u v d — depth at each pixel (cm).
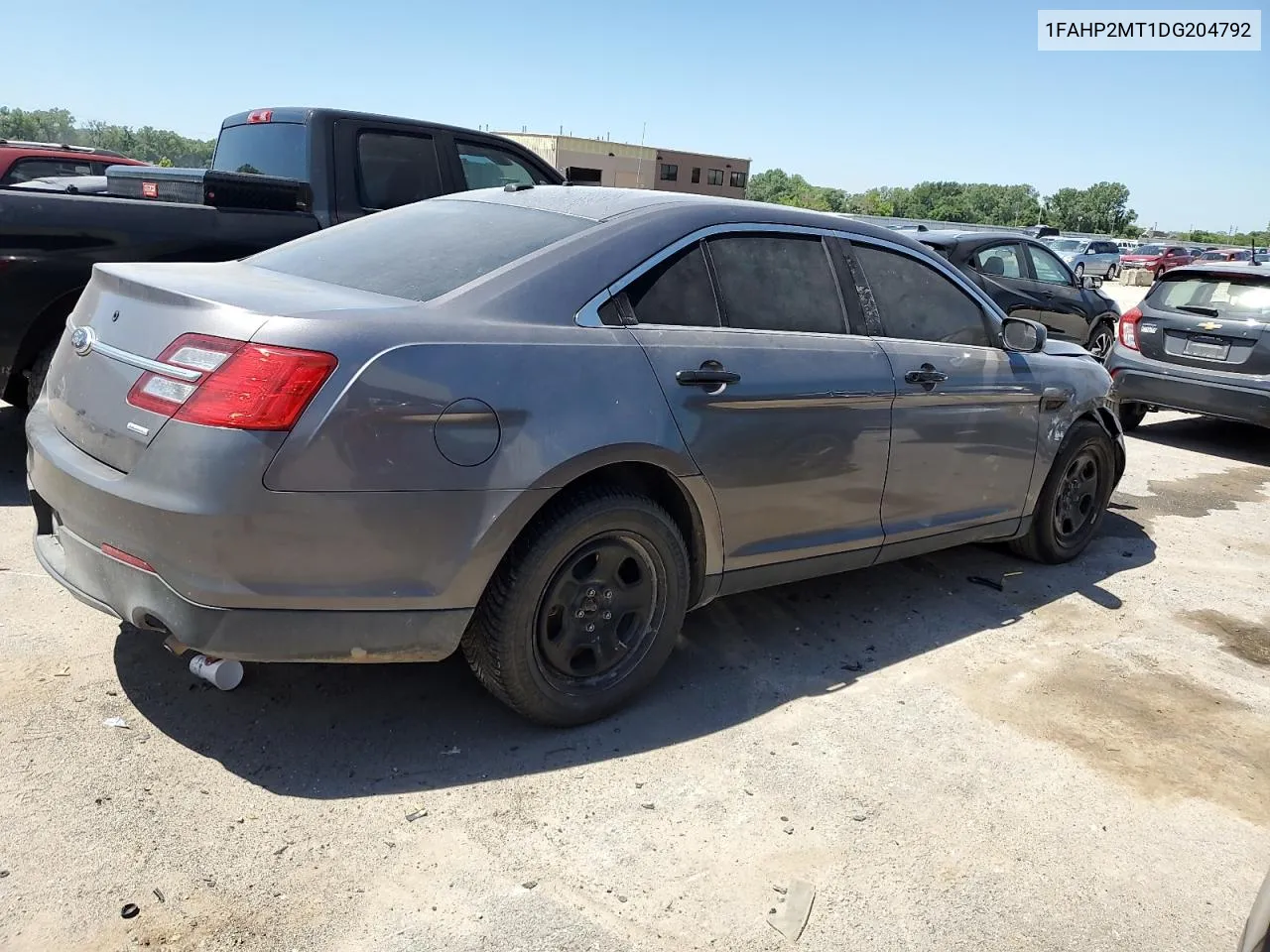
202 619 247
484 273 297
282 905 227
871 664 374
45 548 300
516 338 278
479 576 271
